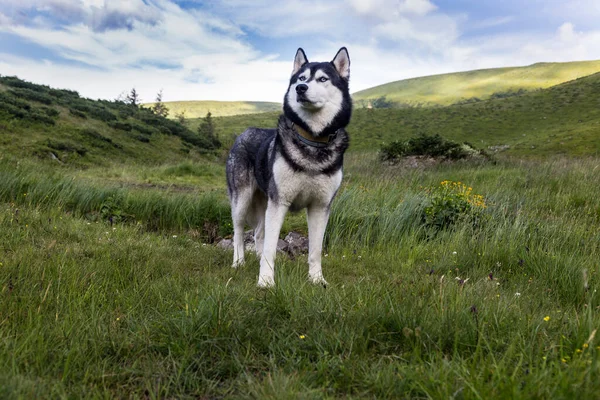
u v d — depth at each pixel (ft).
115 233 17.81
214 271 13.93
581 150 118.21
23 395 6.01
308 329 8.57
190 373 7.10
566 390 5.96
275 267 14.19
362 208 22.03
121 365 7.54
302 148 12.37
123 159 81.35
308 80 12.39
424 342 7.88
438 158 52.44
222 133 199.93
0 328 8.00
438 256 16.85
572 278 12.86
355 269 15.19
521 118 205.87
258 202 16.62
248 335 8.26
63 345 7.70
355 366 7.28
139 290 10.63
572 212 23.48
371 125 221.87
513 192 28.17
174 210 23.82
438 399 6.17
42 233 16.30
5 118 77.41
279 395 6.16
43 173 27.43
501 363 6.64
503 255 16.03
